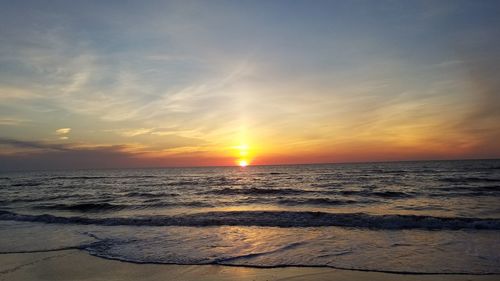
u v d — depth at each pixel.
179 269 6.62
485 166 64.44
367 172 54.09
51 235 10.34
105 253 7.98
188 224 11.66
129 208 17.11
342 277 5.91
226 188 28.05
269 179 43.34
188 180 44.25
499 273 5.89
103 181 45.66
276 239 9.12
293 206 16.80
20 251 8.33
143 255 7.71
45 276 6.34
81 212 16.19
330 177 43.44
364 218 11.55
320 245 8.34
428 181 30.83
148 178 52.50
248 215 12.77
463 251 7.46
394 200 18.14
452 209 14.29
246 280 5.86
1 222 13.19
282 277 5.98
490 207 14.56
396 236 9.22
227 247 8.32
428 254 7.28
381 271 6.20
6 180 52.72
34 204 19.47
